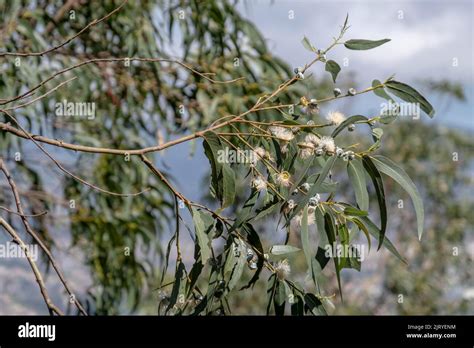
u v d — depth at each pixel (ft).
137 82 10.34
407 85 4.66
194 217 4.82
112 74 10.26
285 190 4.79
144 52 10.23
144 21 10.33
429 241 22.81
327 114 4.78
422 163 23.85
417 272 22.50
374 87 4.72
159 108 10.30
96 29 10.30
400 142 23.71
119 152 4.99
